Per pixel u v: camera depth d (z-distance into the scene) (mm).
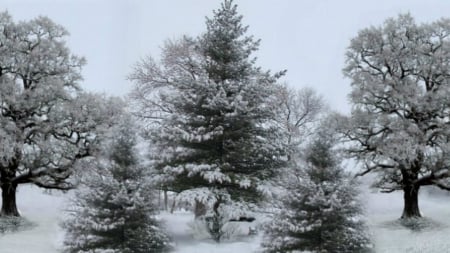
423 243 24328
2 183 31750
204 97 24031
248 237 23375
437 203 41094
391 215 35531
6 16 33625
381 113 34156
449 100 31969
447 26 34562
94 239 20344
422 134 31422
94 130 31594
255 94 24172
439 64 33531
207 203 21984
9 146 29172
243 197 23484
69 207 21984
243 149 23297
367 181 35469
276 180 23438
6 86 30891
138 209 19953
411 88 32750
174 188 23844
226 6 25891
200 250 21062
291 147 23984
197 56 37188
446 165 31844
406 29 35250
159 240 20516
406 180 33438
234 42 25391
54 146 31312
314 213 19250
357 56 35938
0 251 23453
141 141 23484
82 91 35281
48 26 34562
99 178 20578
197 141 23438
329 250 18844
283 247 19453
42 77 33688
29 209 37125
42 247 24484
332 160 19625
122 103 32969
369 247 19984
